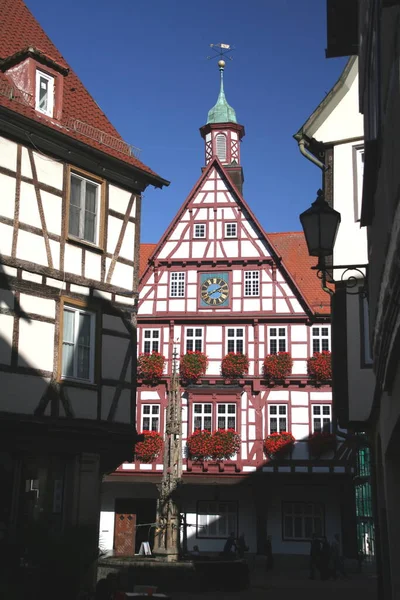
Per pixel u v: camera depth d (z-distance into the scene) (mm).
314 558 24828
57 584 10812
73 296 16438
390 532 10938
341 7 10297
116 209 17906
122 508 30750
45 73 17109
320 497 30000
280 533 29844
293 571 27750
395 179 5312
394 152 5219
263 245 31875
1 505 14336
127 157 18250
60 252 16312
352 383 13438
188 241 32375
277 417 30500
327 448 29641
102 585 11336
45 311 15773
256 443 30312
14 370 14914
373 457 15273
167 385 31250
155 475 30219
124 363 17359
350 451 29547
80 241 16766
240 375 30906
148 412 31188
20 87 16703
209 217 32500
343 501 29500
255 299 31516
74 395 15953
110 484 30953
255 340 31281
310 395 30500
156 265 32281
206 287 31906
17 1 19469
